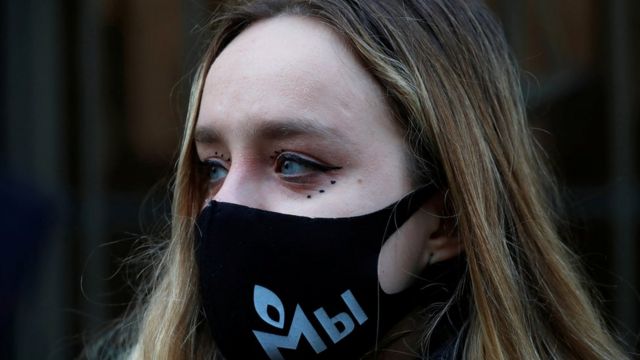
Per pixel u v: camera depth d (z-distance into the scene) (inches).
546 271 77.0
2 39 182.4
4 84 182.4
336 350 69.1
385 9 70.6
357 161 67.3
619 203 168.2
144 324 84.3
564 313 77.0
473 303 72.8
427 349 71.7
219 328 70.4
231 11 74.5
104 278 178.5
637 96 170.6
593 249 169.5
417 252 70.4
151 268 94.6
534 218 77.4
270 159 68.3
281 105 66.1
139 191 180.7
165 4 179.2
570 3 170.7
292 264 67.7
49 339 175.2
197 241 72.2
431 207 71.0
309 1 69.3
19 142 182.1
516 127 78.5
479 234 70.3
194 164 79.7
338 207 67.2
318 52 67.2
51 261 176.1
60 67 183.6
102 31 183.5
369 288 68.1
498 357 69.6
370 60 67.7
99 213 180.2
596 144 169.5
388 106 68.3
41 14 182.4
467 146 71.4
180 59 177.5
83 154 182.4
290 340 68.9
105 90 183.2
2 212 124.1
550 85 167.8
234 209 68.2
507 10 169.3
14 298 124.1
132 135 181.9
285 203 68.1
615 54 170.1
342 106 66.8
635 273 168.2
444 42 73.2
